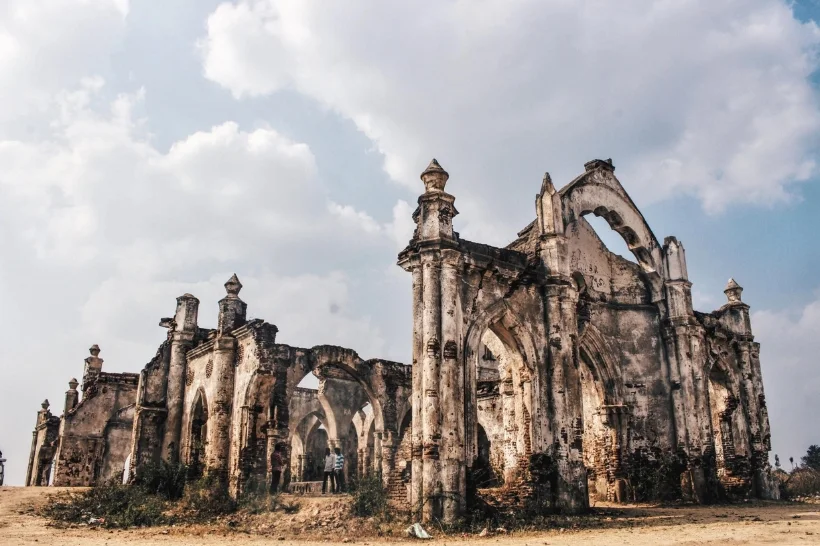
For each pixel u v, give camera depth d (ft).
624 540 41.47
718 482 75.72
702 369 78.79
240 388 77.20
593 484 78.18
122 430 107.45
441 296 55.01
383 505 52.54
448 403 52.54
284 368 77.41
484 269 60.13
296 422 115.14
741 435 85.71
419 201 57.98
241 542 44.09
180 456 87.25
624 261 84.48
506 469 67.67
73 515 58.95
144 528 53.42
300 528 49.90
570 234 79.25
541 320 64.08
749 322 92.17
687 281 81.41
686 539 41.06
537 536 45.57
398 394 93.15
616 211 81.15
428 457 51.24
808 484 94.99
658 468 75.97
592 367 78.59
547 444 60.70
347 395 109.81
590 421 79.71
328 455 85.15
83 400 106.11
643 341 80.69
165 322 95.81
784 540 39.45
